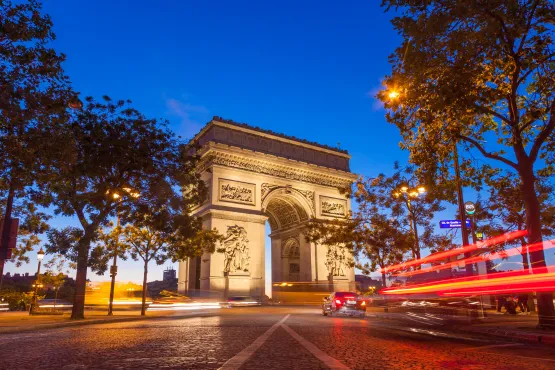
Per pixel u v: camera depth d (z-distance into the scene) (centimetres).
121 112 3212
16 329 2134
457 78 1725
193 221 3616
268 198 6638
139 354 1122
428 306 2839
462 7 1608
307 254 6938
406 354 1143
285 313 3894
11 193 1973
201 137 6869
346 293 3300
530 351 1280
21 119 1756
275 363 952
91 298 7088
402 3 1758
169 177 3406
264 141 6912
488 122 2428
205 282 5875
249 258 6156
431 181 2514
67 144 1967
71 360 1034
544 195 2998
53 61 1841
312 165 7156
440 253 3416
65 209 3036
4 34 1673
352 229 3778
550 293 1838
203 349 1215
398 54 1928
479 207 3222
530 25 1811
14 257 4219
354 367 920
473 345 1405
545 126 2011
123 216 3278
